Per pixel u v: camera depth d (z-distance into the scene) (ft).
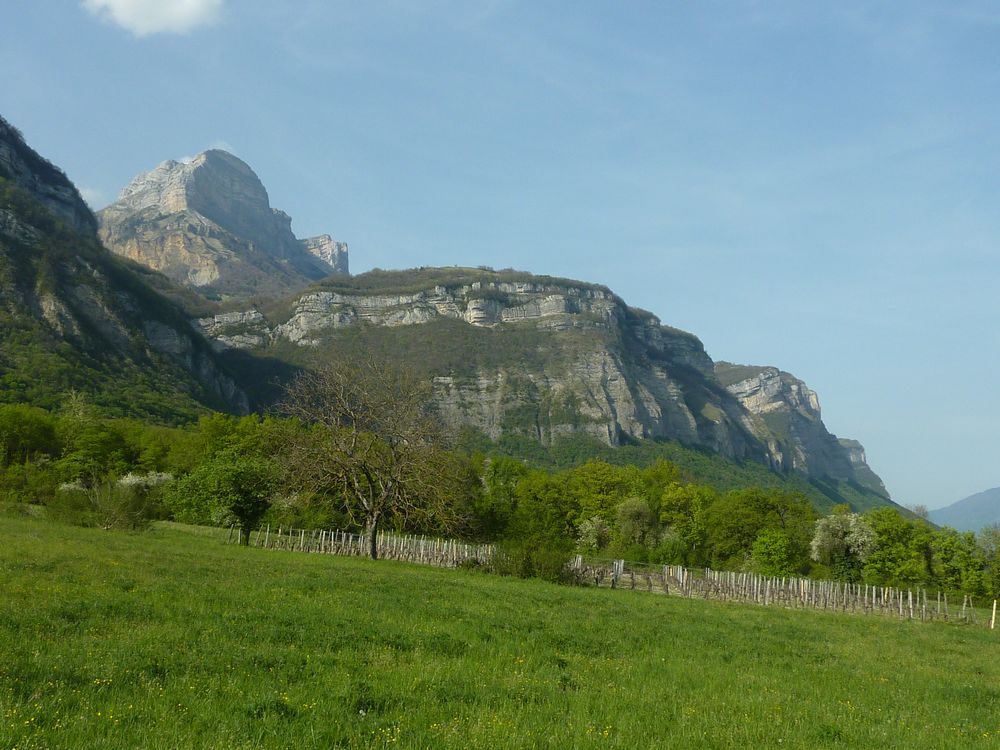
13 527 128.26
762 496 317.22
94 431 294.87
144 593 65.72
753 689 53.52
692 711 43.70
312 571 106.22
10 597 56.75
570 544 258.57
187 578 79.97
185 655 43.29
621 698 45.57
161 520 232.73
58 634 46.19
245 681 39.73
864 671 70.23
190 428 435.12
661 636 78.28
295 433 193.98
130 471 282.15
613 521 324.80
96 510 169.07
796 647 82.74
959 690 62.90
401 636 57.57
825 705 50.62
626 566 253.85
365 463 177.68
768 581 187.21
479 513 283.59
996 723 51.57
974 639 122.01
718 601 160.76
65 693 34.42
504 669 50.52
